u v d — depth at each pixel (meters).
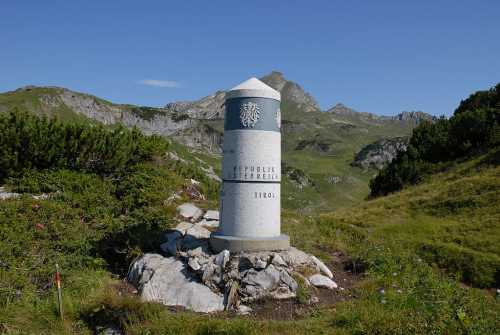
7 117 12.45
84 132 12.87
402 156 27.55
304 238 10.59
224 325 5.54
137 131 15.80
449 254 11.63
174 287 7.16
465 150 24.12
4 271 6.75
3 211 8.61
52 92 140.88
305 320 6.05
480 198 16.45
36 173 11.48
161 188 12.20
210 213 12.45
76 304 6.52
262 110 8.36
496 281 10.22
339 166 130.25
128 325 5.89
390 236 13.91
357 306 6.33
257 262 7.27
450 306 6.07
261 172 8.28
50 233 8.20
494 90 30.59
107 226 9.12
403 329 5.23
